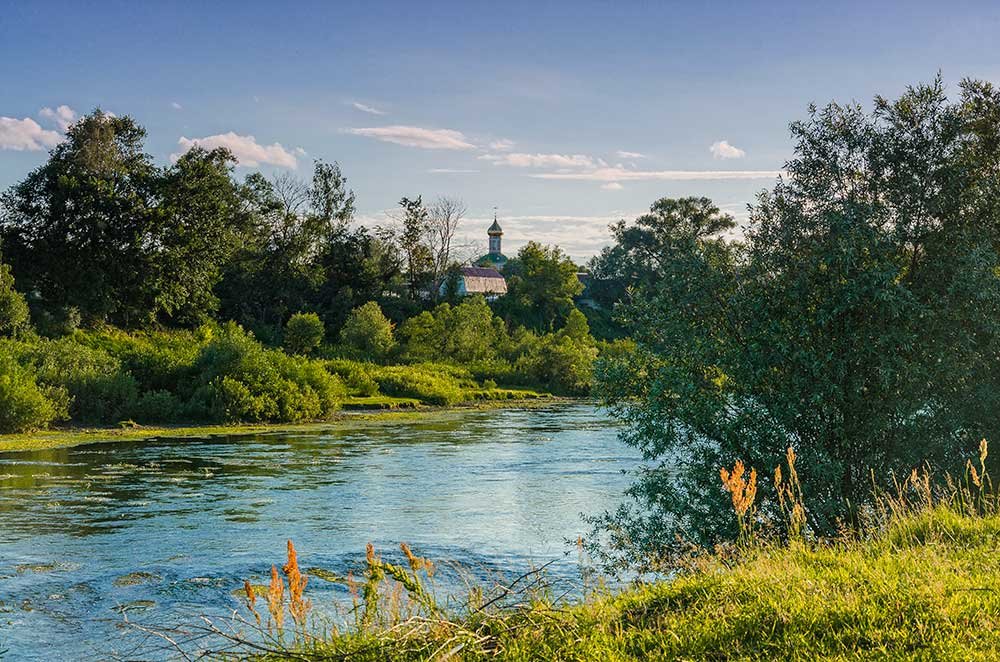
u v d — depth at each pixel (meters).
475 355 79.94
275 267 88.06
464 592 14.12
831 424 15.89
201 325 73.00
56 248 65.44
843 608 6.57
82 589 14.95
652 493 16.23
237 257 85.56
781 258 17.02
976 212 17.02
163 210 67.44
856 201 16.77
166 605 14.01
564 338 85.06
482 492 25.34
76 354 45.50
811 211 17.50
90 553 17.53
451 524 20.92
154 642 11.91
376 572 7.39
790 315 16.59
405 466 30.61
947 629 6.06
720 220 126.38
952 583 6.95
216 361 47.75
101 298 64.88
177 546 18.22
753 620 6.59
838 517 13.96
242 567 16.45
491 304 115.69
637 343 17.62
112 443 36.62
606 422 47.81
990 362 16.17
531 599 7.94
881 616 6.39
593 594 8.41
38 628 12.83
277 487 25.95
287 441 38.16
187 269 70.25
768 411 15.91
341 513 22.11
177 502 23.36
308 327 72.44
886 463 15.88
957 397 15.93
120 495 24.30
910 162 17.19
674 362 17.00
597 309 130.25
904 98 17.66
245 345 48.97
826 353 15.72
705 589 7.53
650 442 18.48
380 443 37.59
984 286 15.59
